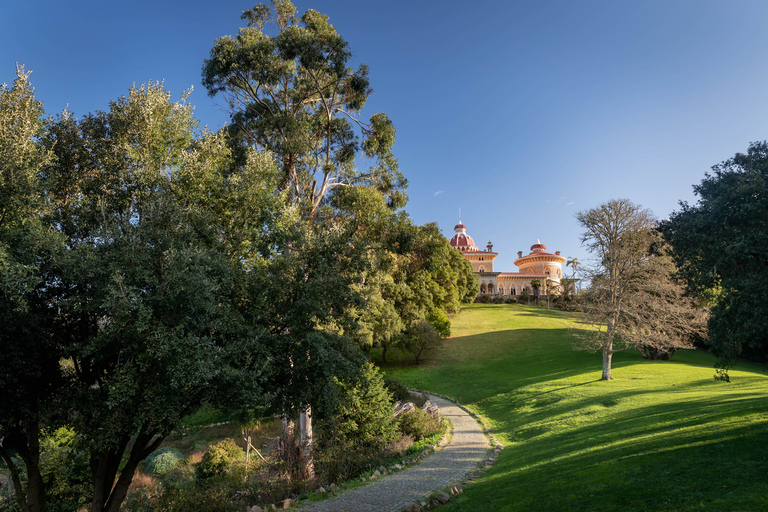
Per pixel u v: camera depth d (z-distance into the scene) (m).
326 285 11.01
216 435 27.67
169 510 13.49
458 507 10.52
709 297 12.20
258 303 10.70
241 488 15.00
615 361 39.19
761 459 8.96
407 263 23.06
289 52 19.30
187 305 8.38
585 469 11.10
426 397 35.41
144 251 9.27
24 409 9.68
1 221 8.46
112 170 11.39
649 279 30.41
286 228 13.06
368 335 35.62
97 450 9.23
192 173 11.28
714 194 11.50
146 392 8.45
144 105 11.48
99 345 8.59
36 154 9.62
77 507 16.77
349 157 23.81
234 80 20.61
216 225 11.02
